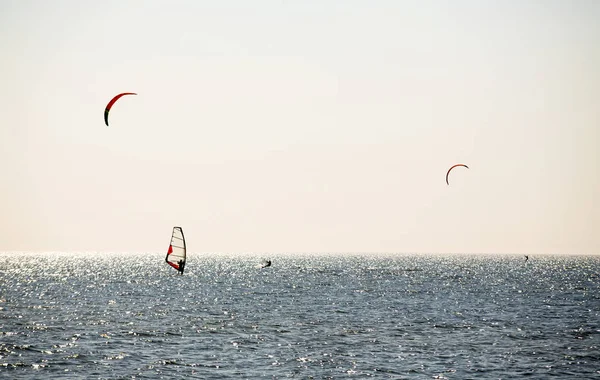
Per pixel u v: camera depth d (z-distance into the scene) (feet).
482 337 334.85
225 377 242.78
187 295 594.24
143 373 247.91
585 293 635.25
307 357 279.08
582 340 326.85
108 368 256.11
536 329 364.99
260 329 358.23
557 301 543.39
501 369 258.98
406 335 340.39
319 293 620.08
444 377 245.24
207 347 301.02
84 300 533.14
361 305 498.28
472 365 265.34
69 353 283.79
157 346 302.86
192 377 242.58
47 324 374.22
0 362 263.70
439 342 318.24
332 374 248.73
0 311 440.45
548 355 286.46
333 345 307.99
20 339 317.01
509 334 345.51
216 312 444.14
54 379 237.86
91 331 346.95
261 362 268.41
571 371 256.73
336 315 428.15
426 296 588.91
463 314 438.40
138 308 469.57
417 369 257.75
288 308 472.85
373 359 275.80
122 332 343.87
